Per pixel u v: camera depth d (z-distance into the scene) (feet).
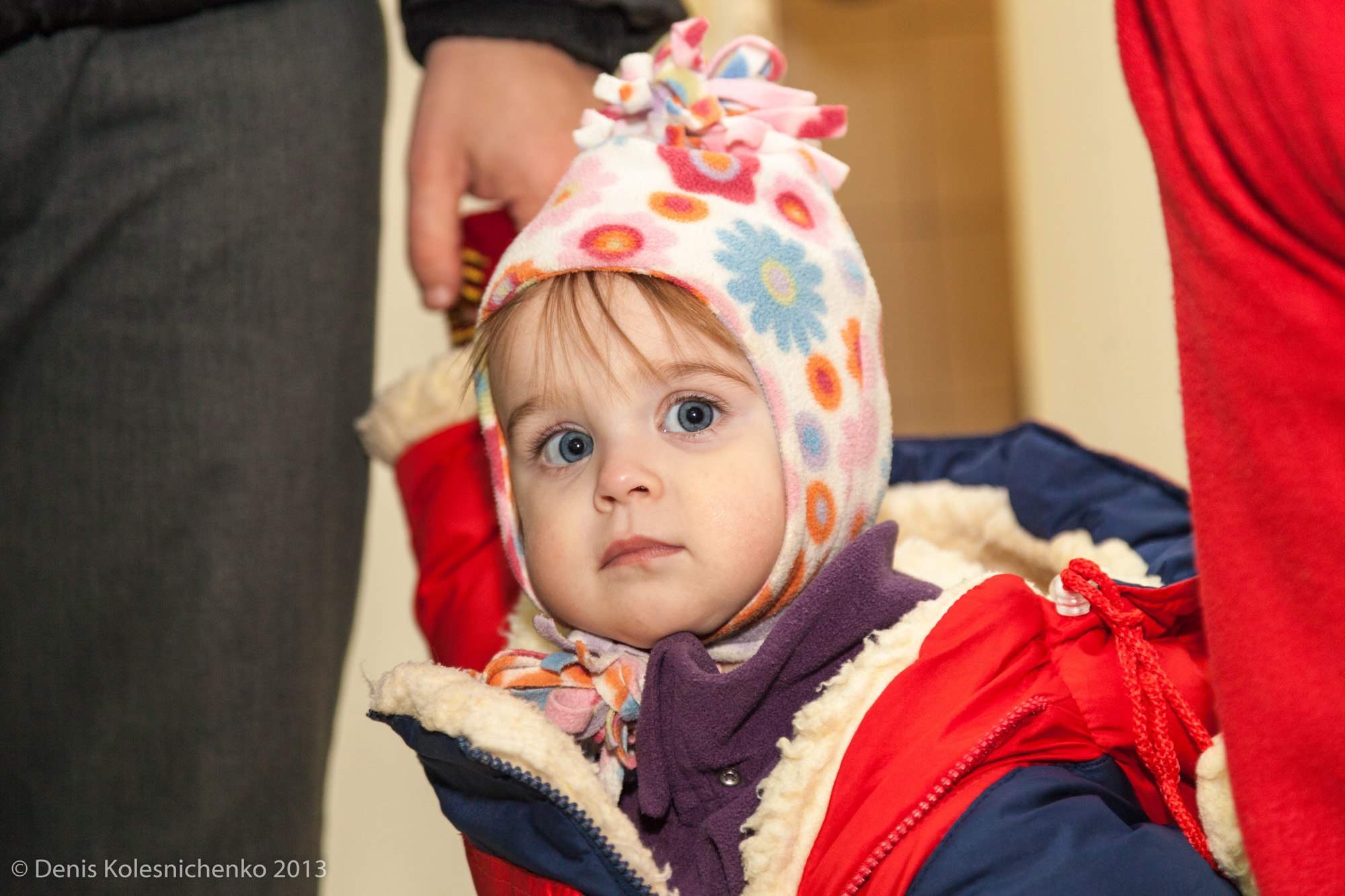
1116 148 5.51
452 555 3.21
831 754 2.12
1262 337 1.61
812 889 2.07
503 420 2.54
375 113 3.40
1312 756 1.60
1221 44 1.58
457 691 2.20
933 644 2.17
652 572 2.29
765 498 2.34
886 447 2.68
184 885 3.20
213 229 3.09
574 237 2.45
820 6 11.79
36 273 2.92
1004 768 2.07
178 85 3.01
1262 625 1.65
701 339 2.38
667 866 2.16
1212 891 1.92
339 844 4.89
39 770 3.12
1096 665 2.32
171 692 3.16
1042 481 3.00
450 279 3.29
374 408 3.44
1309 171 1.49
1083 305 6.14
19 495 3.04
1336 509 1.56
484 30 3.24
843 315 2.60
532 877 2.26
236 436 3.17
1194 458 1.76
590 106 3.36
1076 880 1.93
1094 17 5.60
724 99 2.81
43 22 2.84
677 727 2.27
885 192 11.81
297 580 3.31
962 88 11.75
